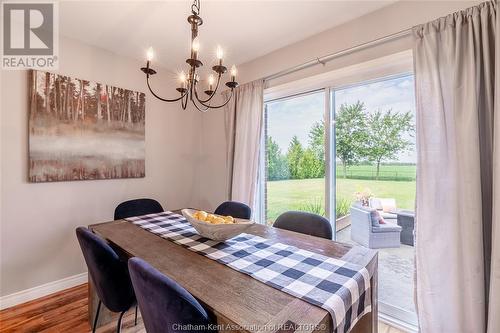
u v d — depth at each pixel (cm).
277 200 271
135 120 269
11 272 197
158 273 87
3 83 192
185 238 148
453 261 144
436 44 151
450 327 146
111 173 250
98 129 240
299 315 77
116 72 256
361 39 193
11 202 196
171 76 306
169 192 307
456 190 143
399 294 187
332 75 210
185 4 180
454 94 142
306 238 150
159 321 88
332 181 222
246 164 271
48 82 209
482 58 138
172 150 309
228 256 122
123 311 133
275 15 192
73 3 178
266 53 259
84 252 135
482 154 138
